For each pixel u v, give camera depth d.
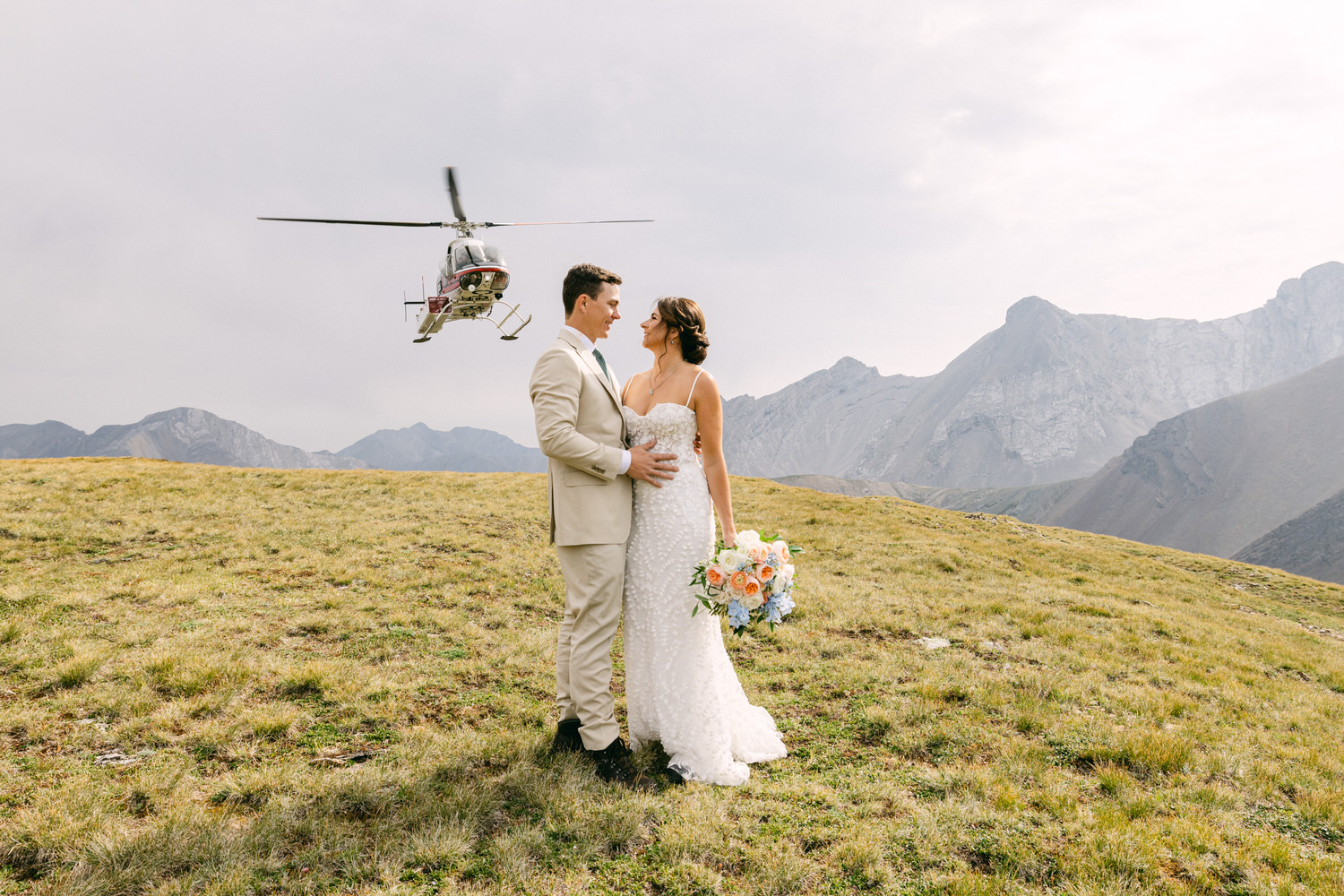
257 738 4.34
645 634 4.45
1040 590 12.62
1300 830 4.05
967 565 14.95
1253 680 7.93
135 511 13.69
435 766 4.05
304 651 6.32
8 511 12.65
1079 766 4.72
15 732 4.24
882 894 3.10
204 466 22.83
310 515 14.55
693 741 4.30
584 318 4.29
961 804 3.95
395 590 8.95
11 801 3.41
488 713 5.10
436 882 2.98
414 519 14.86
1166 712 6.00
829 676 6.55
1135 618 10.69
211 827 3.23
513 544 12.94
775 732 5.01
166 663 5.43
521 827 3.46
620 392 4.74
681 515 4.39
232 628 6.77
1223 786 4.52
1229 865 3.51
